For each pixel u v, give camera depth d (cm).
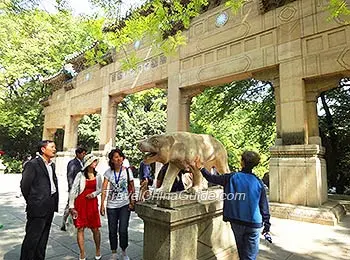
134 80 1269
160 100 2372
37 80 2348
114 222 400
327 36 718
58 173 1734
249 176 325
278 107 800
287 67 772
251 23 870
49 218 373
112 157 417
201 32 1012
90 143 2380
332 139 1195
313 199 672
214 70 952
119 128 2203
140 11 660
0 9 588
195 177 379
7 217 664
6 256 400
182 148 349
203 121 1543
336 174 1190
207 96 1407
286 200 714
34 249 348
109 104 1416
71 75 1773
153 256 317
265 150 1540
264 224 312
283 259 405
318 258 411
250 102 1381
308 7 754
